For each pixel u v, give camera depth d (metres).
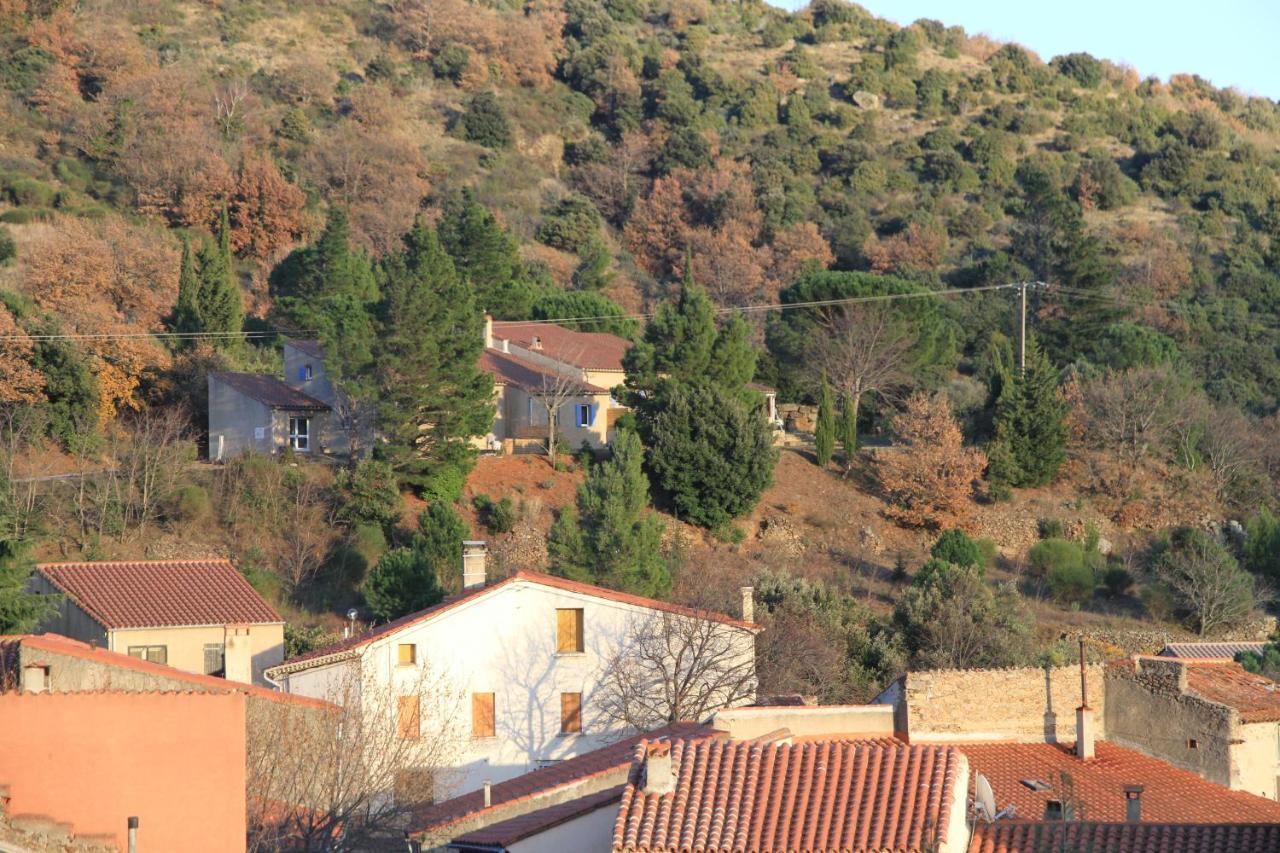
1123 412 110.56
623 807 32.91
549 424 99.38
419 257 92.81
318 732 40.12
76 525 82.44
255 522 85.12
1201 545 94.38
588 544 77.62
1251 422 118.62
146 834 26.59
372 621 74.31
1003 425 105.62
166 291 116.25
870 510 100.81
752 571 87.06
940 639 72.38
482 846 34.78
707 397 95.69
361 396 88.44
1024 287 122.56
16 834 25.48
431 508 80.88
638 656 55.00
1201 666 51.69
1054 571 93.06
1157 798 42.06
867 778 32.88
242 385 95.94
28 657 32.97
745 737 43.84
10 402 92.31
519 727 54.12
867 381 118.12
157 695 26.98
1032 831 34.28
